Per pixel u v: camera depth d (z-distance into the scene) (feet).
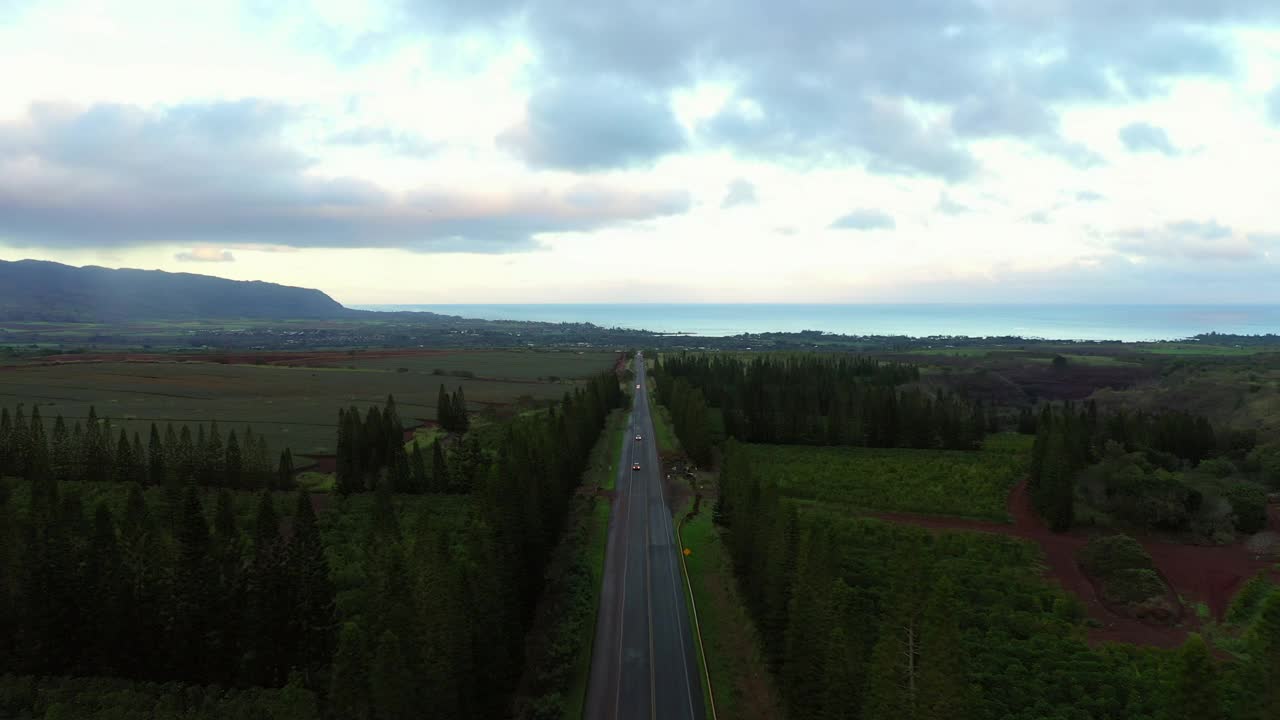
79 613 161.48
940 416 458.91
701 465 395.96
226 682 162.71
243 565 188.24
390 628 136.36
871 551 247.91
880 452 438.40
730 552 242.37
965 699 121.39
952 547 257.14
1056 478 289.12
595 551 258.16
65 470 318.45
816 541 172.65
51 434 401.49
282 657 164.96
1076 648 179.93
